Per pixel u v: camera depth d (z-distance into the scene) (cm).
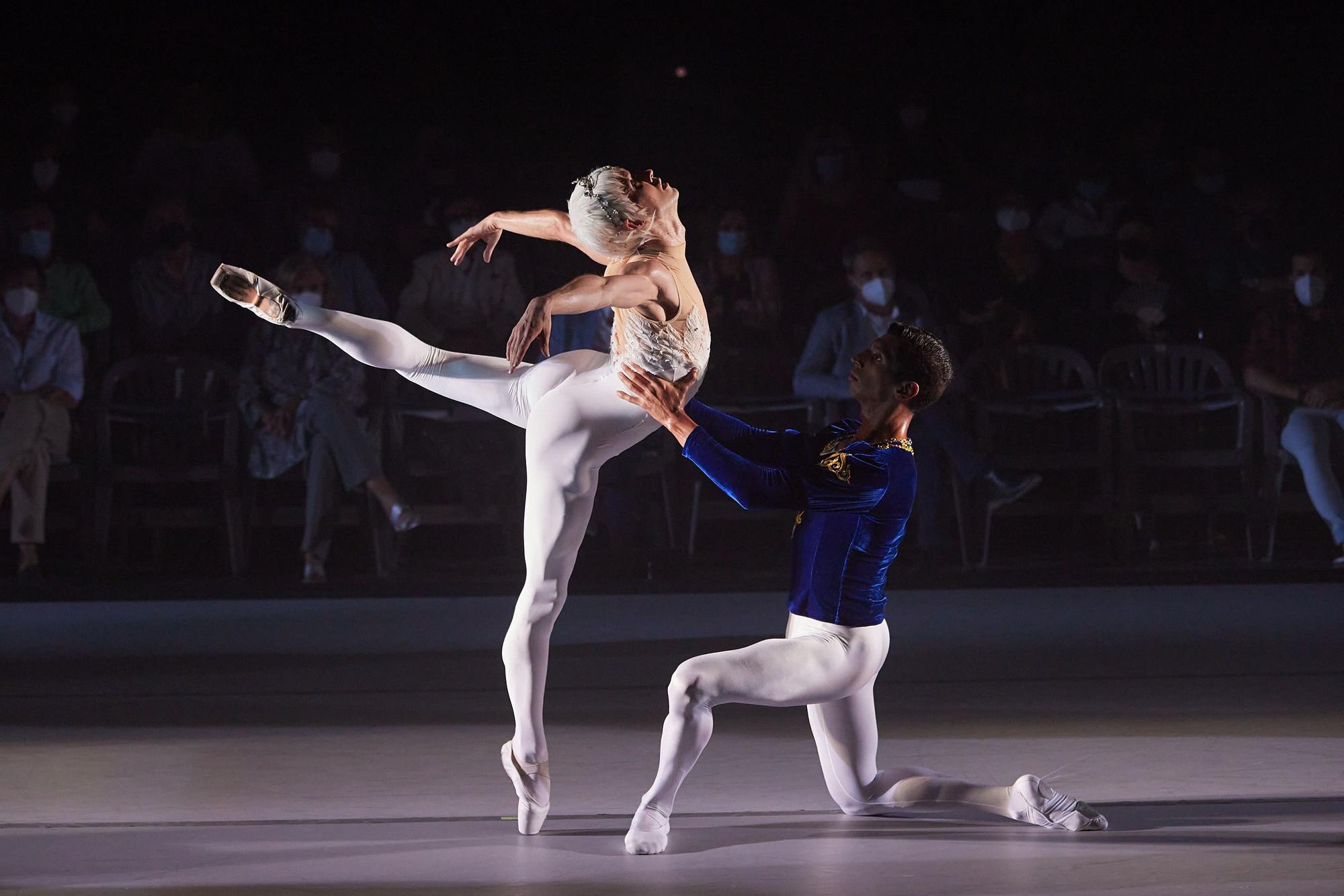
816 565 1266
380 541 2900
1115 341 3334
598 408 1302
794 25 4150
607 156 4131
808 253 3456
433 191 3512
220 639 2295
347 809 1360
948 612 2553
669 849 1223
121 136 3884
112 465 2880
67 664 2089
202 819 1325
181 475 2900
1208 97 4141
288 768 1513
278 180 3919
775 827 1299
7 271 2853
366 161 4050
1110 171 3697
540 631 1294
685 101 4144
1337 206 4100
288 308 1274
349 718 1747
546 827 1302
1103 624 2417
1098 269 3462
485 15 4094
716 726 1730
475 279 3083
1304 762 1521
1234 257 3484
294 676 2000
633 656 2142
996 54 4156
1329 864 1161
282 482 3102
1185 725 1692
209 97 3716
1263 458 3142
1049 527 3400
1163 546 3312
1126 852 1202
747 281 3206
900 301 2998
